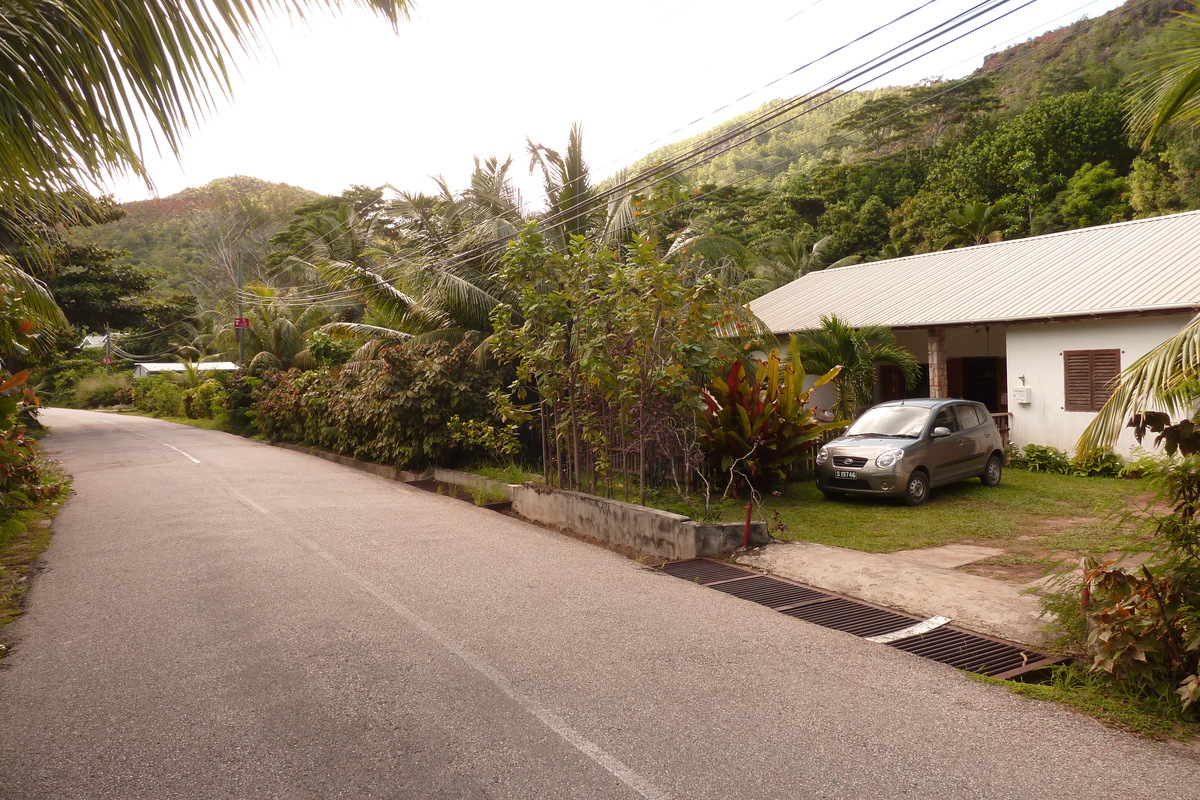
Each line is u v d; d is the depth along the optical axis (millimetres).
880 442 11797
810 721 4363
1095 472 13883
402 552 8703
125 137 4184
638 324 10055
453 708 4504
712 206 49812
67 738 4145
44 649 5586
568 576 7707
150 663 5262
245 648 5535
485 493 13297
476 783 3654
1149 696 4688
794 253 43438
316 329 29938
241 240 75188
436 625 6043
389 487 14508
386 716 4395
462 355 16141
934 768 3818
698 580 7789
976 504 11547
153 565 8109
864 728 4281
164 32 4066
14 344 9125
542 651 5477
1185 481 4961
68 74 4027
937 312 16453
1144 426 4848
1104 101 36875
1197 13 4938
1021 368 15375
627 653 5461
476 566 8070
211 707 4531
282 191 87875
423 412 15703
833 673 5137
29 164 4211
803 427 12227
